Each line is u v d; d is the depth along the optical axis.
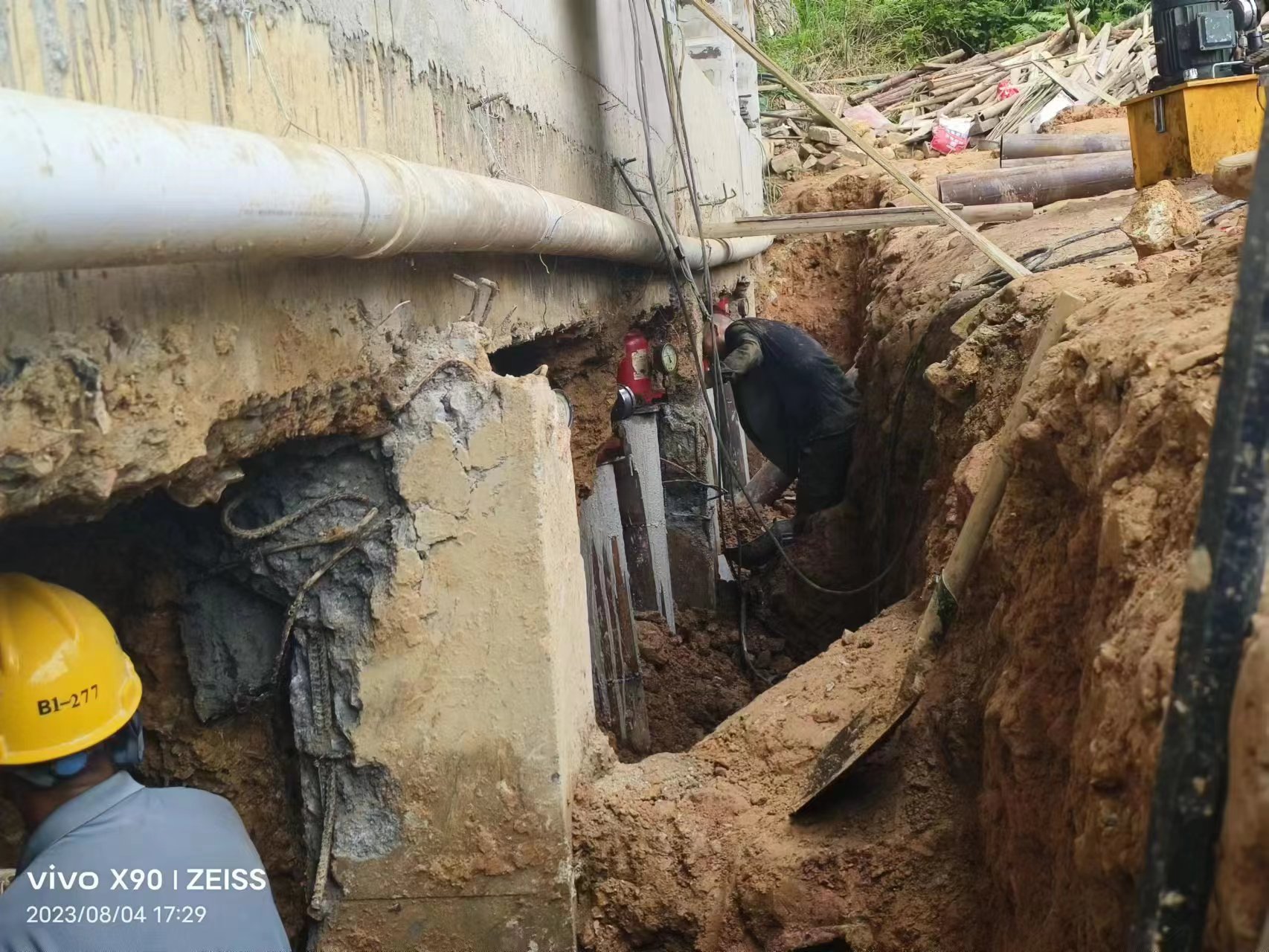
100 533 3.01
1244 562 1.51
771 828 3.22
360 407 2.89
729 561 8.44
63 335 1.84
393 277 3.00
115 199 1.58
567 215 3.89
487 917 3.09
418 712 3.05
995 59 15.18
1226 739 1.50
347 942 3.10
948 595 3.34
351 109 2.78
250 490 3.04
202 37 2.18
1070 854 2.30
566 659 3.22
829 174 12.97
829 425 7.98
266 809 3.19
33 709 2.05
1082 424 2.70
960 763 3.20
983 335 4.73
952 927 3.01
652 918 3.15
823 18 17.22
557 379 5.20
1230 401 1.54
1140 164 6.08
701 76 8.34
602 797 3.26
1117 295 3.21
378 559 3.03
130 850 2.09
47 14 1.77
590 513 5.89
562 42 4.77
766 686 6.80
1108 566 2.28
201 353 2.18
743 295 10.17
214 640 3.12
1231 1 5.70
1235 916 1.42
